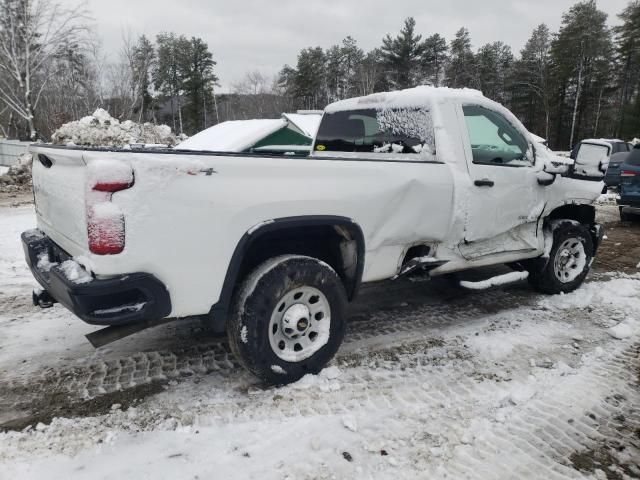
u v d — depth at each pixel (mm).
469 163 4043
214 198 2736
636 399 3180
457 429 2797
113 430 2752
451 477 2414
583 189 5129
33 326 4258
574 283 5262
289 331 3166
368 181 3395
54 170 3059
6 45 28406
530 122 56250
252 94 65188
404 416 2918
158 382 3301
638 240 8461
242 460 2504
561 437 2760
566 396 3184
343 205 3250
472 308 4820
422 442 2676
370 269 3588
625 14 52219
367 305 4891
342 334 3400
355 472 2432
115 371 3455
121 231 2494
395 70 51406
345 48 58188
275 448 2602
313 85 56125
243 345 2992
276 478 2377
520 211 4457
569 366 3613
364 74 52156
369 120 4590
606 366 3627
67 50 32719
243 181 2854
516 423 2881
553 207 4824
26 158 17156
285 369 3158
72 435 2707
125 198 2494
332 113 4977
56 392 3170
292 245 3463
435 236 3867
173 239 2639
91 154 2492
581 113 52719
